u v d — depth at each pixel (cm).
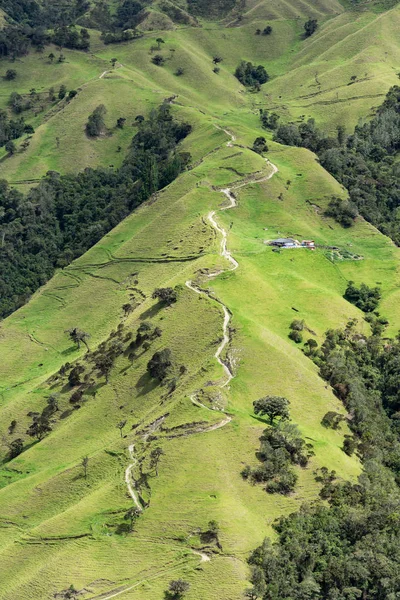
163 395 15362
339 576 10638
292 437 13062
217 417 13662
